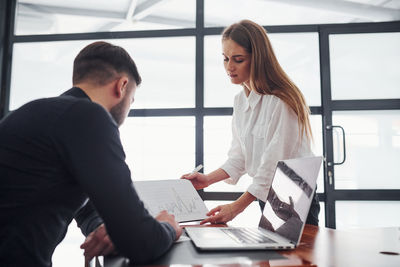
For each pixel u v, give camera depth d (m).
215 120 3.04
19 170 0.57
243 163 1.41
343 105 2.99
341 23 3.08
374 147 2.98
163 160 3.08
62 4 3.36
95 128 0.57
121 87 0.74
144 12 3.24
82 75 0.73
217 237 0.74
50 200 0.59
